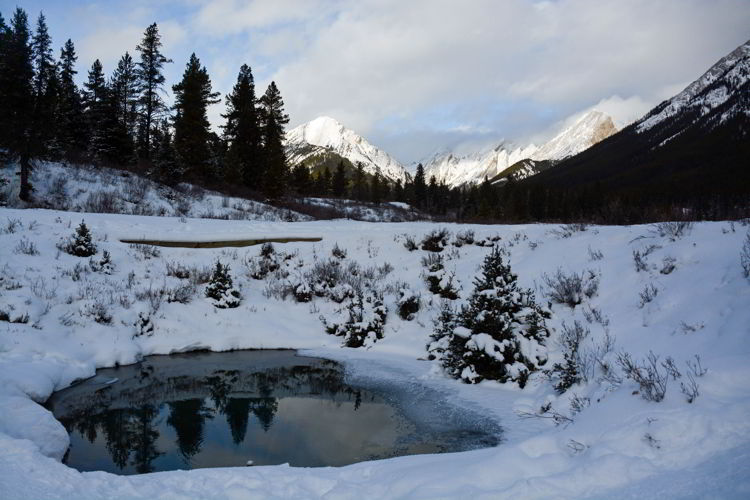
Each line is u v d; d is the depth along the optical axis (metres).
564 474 3.76
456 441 6.38
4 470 4.49
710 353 5.87
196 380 9.37
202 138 34.72
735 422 3.71
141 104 39.56
